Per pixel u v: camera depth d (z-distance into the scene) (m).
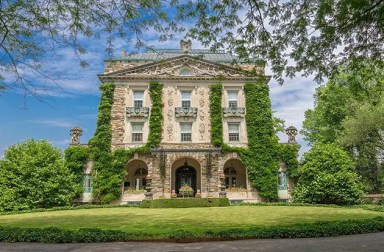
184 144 32.16
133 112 32.38
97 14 7.58
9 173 26.52
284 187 31.61
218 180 31.30
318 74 9.61
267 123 32.62
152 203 25.00
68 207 25.75
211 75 33.62
